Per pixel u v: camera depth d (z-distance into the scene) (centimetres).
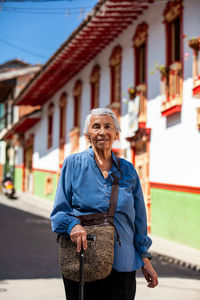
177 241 983
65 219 232
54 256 796
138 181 260
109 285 240
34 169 2603
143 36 1180
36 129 2597
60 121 2077
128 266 239
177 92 984
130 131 1234
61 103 2052
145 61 1177
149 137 1138
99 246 228
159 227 1074
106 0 1079
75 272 228
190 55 942
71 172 244
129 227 247
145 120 1159
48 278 625
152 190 1118
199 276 682
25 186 2881
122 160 257
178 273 702
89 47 1461
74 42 1397
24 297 520
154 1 1113
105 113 253
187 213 945
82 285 222
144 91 1168
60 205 241
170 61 1049
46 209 1752
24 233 1078
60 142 2045
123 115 1316
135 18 1220
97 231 232
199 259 789
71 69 1736
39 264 723
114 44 1386
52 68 1709
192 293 554
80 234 223
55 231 235
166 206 1041
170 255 823
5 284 584
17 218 1408
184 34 973
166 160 1047
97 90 1588
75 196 241
